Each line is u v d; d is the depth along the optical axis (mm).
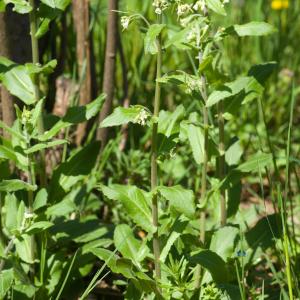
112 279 3391
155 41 2680
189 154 4406
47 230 3168
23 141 2957
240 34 2846
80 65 4262
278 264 3477
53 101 4223
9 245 2938
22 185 2889
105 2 5828
